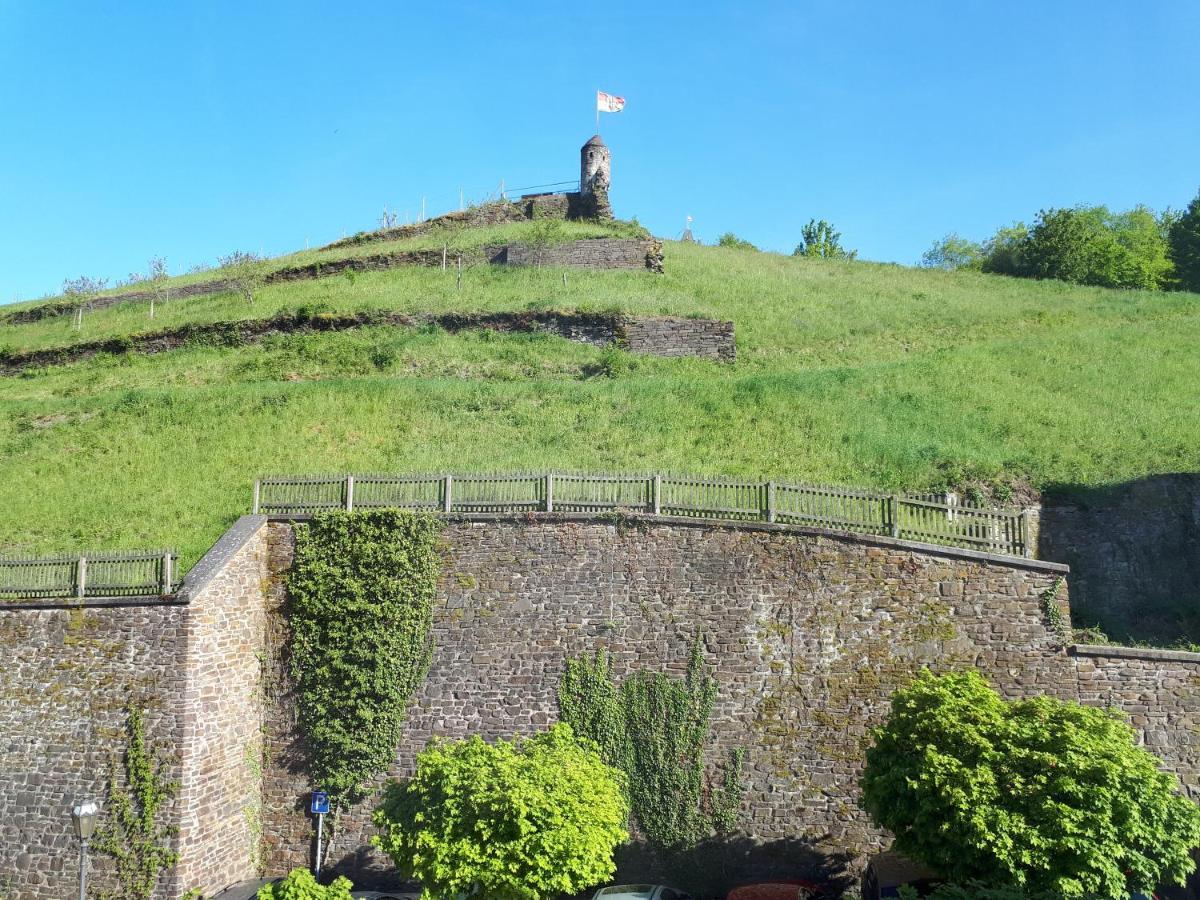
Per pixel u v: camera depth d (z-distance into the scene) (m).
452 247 49.38
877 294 47.12
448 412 29.09
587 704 17.59
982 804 12.52
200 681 17.08
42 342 44.12
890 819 13.74
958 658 16.69
